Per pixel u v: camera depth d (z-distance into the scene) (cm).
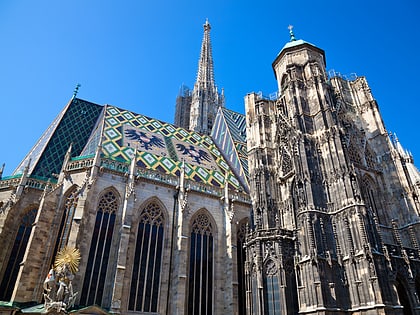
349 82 7231
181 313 4559
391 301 3997
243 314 5156
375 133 6397
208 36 14925
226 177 6806
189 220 5459
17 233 4784
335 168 5091
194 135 8388
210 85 13200
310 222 4662
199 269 5203
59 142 6150
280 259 4694
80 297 4209
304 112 5838
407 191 5584
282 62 7119
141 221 5150
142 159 6022
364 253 4222
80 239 4356
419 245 5119
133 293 4581
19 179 5247
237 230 5831
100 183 5028
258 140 6625
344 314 4106
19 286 4047
